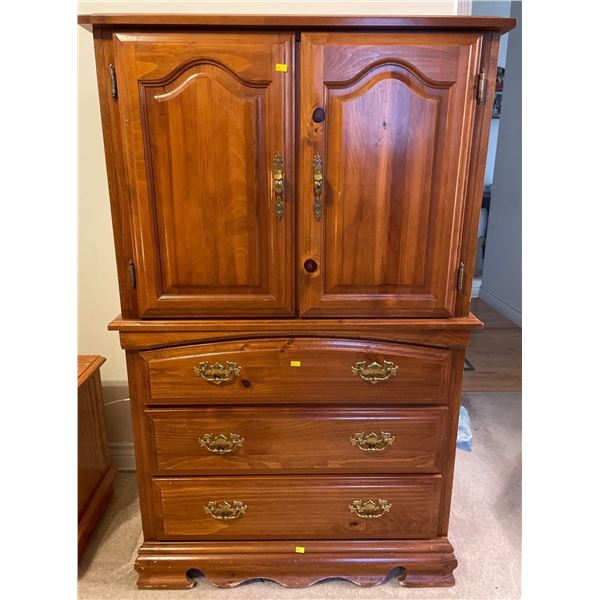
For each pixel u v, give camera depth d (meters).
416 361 1.25
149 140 1.11
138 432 1.30
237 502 1.35
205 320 1.23
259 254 1.18
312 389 1.27
